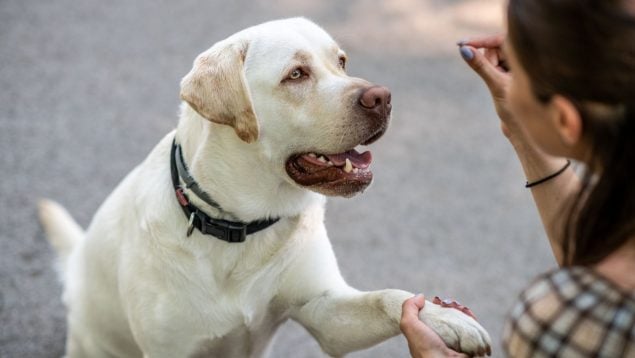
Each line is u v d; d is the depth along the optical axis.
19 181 5.80
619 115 1.61
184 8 8.59
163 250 3.25
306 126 3.07
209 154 3.16
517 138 2.55
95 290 3.72
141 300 3.30
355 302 3.18
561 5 1.60
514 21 1.70
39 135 6.38
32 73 7.24
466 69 7.64
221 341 3.36
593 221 1.70
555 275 1.74
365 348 3.25
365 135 3.06
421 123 6.81
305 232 3.34
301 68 3.10
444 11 8.56
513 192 6.00
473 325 2.75
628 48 1.57
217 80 3.02
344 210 5.70
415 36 8.12
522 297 1.78
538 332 1.69
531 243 5.46
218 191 3.17
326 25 8.22
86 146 6.27
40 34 7.91
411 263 5.20
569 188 2.47
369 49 7.84
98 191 5.77
